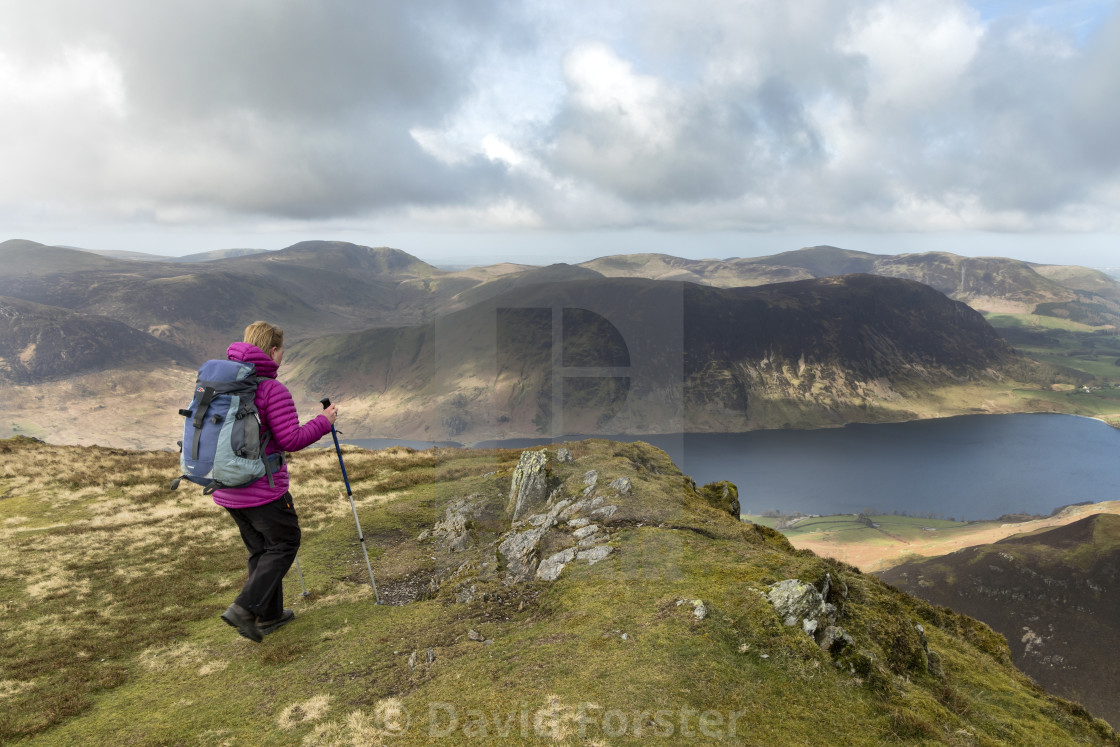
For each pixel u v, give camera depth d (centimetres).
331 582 1027
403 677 656
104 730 622
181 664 783
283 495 652
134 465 2477
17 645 884
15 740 618
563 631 676
